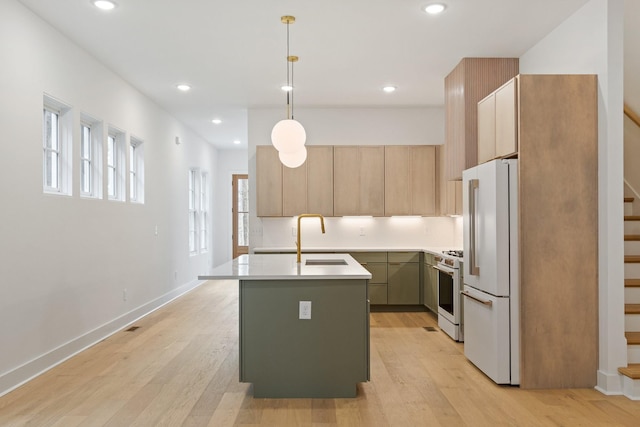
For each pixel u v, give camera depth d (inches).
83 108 187.6
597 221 144.3
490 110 164.9
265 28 167.5
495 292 145.3
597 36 144.0
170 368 163.6
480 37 176.7
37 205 155.1
